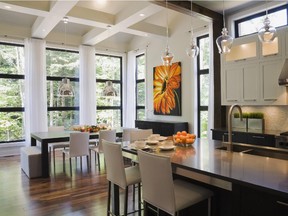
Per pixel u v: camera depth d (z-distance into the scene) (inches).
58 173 183.3
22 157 192.2
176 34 253.1
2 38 243.0
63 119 286.2
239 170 66.9
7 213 117.0
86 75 288.5
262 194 63.8
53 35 270.5
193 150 97.0
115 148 93.4
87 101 288.8
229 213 81.6
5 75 251.0
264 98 167.6
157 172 72.4
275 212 61.0
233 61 186.7
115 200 103.8
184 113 246.2
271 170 66.7
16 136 259.3
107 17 215.0
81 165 194.1
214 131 191.8
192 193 78.7
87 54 289.7
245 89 179.3
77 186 154.3
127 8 201.8
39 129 256.4
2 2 169.6
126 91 326.6
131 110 319.9
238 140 175.0
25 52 253.3
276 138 152.7
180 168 74.9
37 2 181.0
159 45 275.3
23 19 240.4
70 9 181.0
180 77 248.5
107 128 217.6
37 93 255.9
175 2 173.5
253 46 176.1
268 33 95.1
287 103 156.7
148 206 100.5
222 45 108.7
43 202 129.6
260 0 181.0
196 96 235.3
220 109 203.0
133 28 235.8
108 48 309.4
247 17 197.2
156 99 277.6
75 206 124.5
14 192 144.3
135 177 97.9
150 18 243.9
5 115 252.8
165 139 122.4
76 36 285.3
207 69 229.1
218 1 183.0
